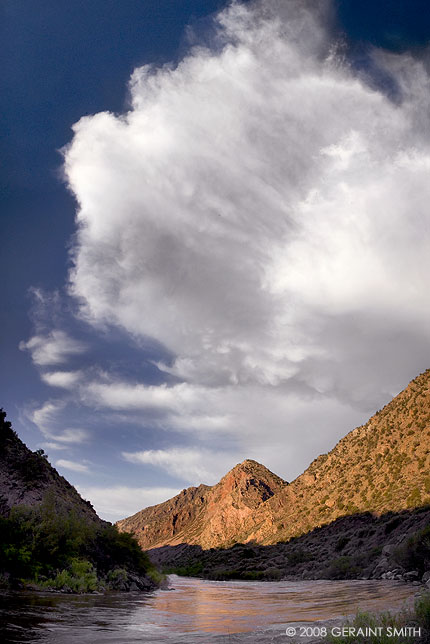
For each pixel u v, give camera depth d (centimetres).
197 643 1213
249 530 14862
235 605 2581
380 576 4244
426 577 3034
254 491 19750
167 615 1944
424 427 9681
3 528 2666
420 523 5531
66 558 2888
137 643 1188
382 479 9356
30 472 3650
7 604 1788
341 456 12875
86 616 1667
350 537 7475
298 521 11225
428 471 8138
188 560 16162
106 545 3728
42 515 2992
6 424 4009
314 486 12800
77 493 4219
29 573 2536
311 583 5162
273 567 8375
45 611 1689
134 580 3534
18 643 1075
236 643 1220
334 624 1483
